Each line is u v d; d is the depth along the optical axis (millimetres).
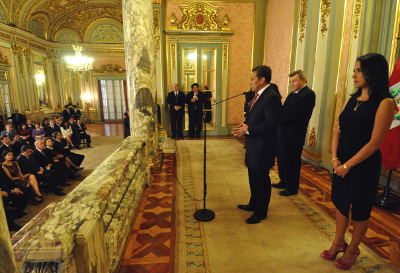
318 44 4797
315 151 4910
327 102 4594
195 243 2279
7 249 577
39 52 12500
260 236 2391
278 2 6633
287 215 2797
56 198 4348
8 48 10055
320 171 4461
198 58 7672
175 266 1975
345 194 1787
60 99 14359
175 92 7359
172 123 7469
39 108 12297
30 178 3994
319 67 4770
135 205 2695
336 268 1943
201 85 7895
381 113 1550
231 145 6547
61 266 994
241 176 4152
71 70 14453
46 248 927
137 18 3928
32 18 11719
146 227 2596
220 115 8055
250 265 1983
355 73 1668
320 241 2309
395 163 2955
